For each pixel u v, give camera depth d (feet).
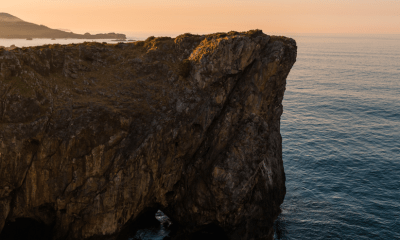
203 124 136.67
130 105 131.03
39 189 115.24
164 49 160.45
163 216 152.76
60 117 116.98
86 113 119.96
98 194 118.21
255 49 138.51
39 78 122.52
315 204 171.42
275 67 136.46
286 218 157.99
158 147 128.36
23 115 110.42
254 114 138.41
